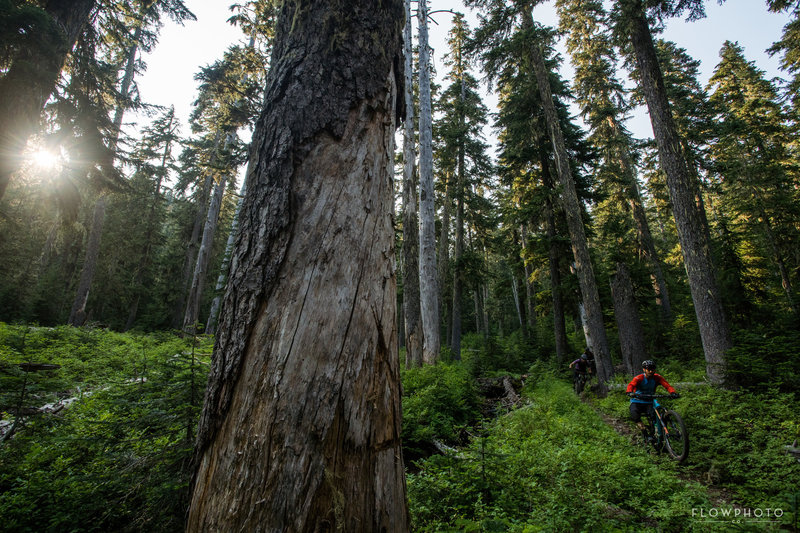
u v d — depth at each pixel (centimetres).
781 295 1544
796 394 589
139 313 2636
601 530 305
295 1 191
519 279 2508
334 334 146
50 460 382
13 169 690
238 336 150
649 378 604
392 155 194
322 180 165
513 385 1266
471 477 389
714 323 780
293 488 125
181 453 289
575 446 512
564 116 1677
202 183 2502
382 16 200
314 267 153
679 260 2389
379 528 136
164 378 350
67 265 2484
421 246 1246
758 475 424
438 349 1179
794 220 1617
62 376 727
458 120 2220
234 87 1207
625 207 2111
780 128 1833
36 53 632
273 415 134
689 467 489
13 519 279
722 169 1714
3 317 1905
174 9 1120
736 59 2081
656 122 909
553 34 1291
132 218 2638
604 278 1554
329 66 181
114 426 340
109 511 278
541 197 1547
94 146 827
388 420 153
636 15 919
